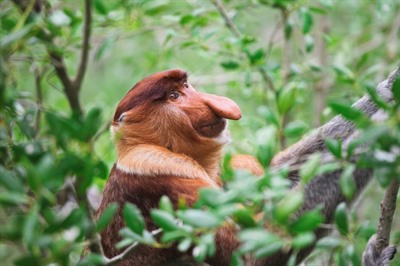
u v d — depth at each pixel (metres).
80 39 11.34
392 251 8.38
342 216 7.19
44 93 14.41
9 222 6.34
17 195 5.92
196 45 12.73
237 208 6.65
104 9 11.80
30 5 7.91
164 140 10.06
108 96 16.11
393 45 13.46
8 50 7.66
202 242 6.73
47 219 6.12
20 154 6.49
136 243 7.13
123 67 17.66
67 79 9.52
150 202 9.59
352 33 15.04
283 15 12.23
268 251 6.41
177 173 9.74
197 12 11.93
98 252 6.83
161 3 12.24
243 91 12.98
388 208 7.87
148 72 14.52
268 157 7.41
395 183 7.71
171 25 12.74
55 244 6.08
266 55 12.50
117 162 10.08
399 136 6.29
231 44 12.60
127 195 9.70
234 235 9.29
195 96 10.26
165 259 9.55
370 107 9.54
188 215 6.47
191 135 10.06
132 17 11.65
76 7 13.48
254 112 14.94
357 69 12.66
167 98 10.15
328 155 9.84
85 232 6.32
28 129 8.16
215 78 14.18
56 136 6.20
